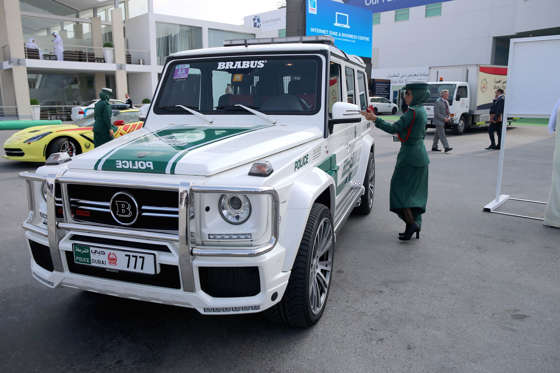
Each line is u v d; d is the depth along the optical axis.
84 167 2.74
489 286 3.89
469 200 7.05
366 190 5.90
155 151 2.76
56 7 26.30
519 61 6.15
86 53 25.00
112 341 3.00
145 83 27.34
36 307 3.49
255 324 3.23
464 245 4.98
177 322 3.26
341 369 2.69
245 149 2.82
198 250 2.42
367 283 3.94
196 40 28.62
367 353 2.85
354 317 3.32
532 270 4.27
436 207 6.62
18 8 21.80
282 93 3.79
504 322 3.26
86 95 27.12
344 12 21.56
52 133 9.73
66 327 3.18
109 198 2.64
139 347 2.93
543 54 5.94
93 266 2.66
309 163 3.24
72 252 2.72
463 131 18.88
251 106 3.84
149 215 2.55
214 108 3.95
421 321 3.26
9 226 5.62
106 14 27.86
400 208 4.91
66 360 2.78
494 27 29.62
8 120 21.34
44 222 2.90
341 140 4.30
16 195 7.31
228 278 2.54
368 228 5.59
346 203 4.36
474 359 2.79
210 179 2.46
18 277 4.06
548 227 5.67
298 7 19.62
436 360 2.78
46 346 2.94
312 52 3.79
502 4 29.02
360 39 23.08
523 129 20.53
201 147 2.85
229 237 2.44
